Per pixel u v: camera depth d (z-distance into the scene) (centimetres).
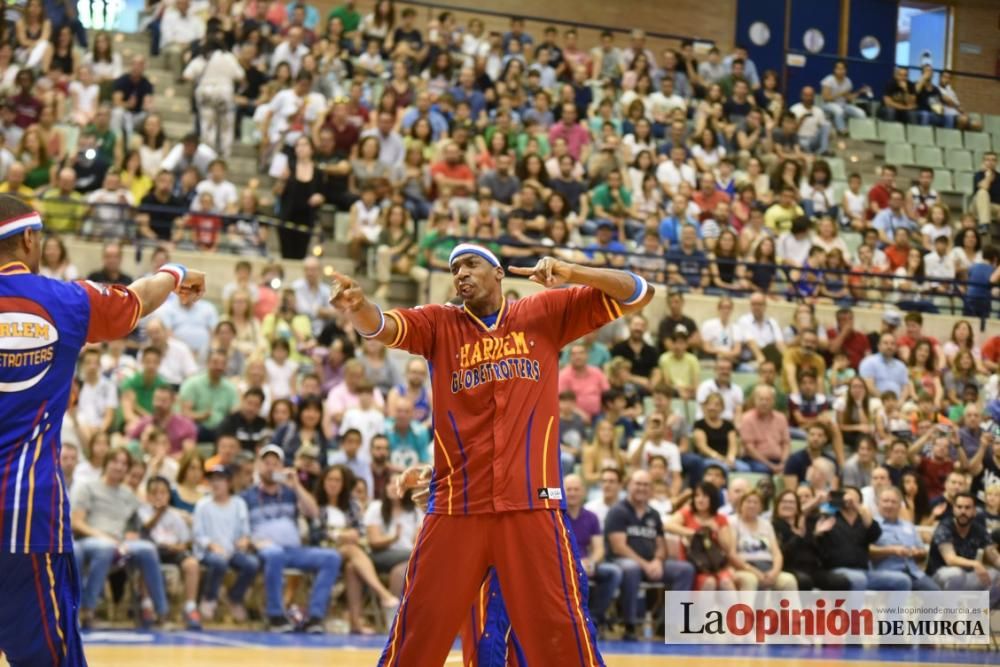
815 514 1321
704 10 2614
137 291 524
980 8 2656
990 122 2544
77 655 495
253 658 961
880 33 2684
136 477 1223
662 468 1349
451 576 546
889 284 1948
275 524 1245
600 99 2225
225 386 1380
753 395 1497
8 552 477
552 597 538
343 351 1458
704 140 2097
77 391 1302
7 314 489
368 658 989
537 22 2511
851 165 2331
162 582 1199
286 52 1994
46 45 1870
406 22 2219
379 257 1686
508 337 562
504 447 547
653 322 1736
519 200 1783
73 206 1645
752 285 1812
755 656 1122
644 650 1151
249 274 1548
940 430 1497
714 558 1285
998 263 2019
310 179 1728
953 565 1327
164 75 1988
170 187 1688
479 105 2062
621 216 1864
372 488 1307
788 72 2628
